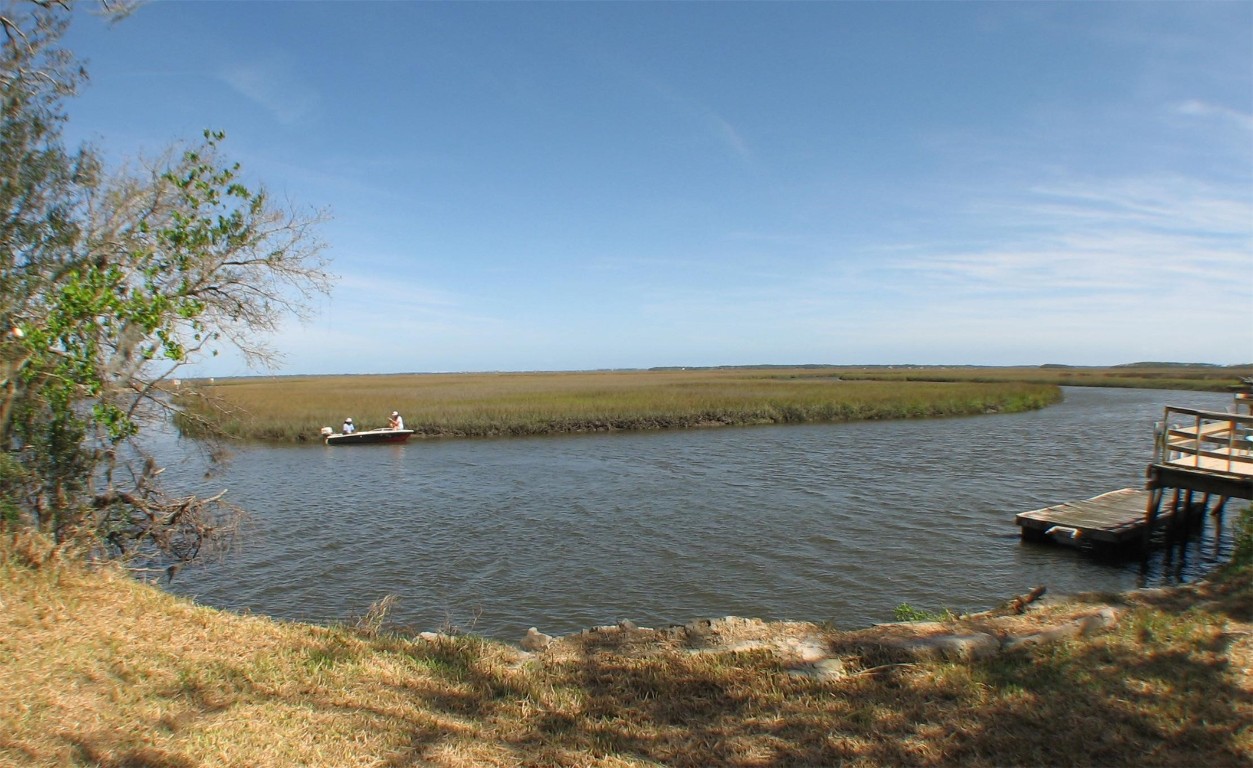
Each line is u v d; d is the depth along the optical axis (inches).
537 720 226.1
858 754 201.9
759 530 705.0
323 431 1466.5
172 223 366.0
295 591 532.4
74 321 315.3
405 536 689.0
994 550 634.8
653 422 1747.0
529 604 506.6
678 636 296.4
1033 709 221.5
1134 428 1683.1
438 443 1473.9
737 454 1267.2
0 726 191.8
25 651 238.1
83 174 342.6
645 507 816.3
